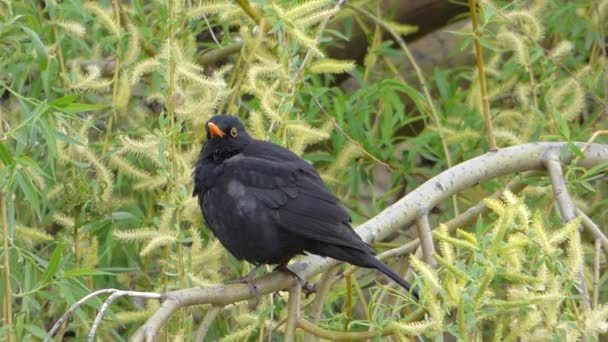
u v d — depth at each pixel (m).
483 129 12.38
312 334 9.26
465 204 12.74
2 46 10.57
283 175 10.24
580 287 7.95
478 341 7.71
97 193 10.23
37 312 10.58
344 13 13.12
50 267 8.45
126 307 11.52
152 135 9.97
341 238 9.76
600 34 12.64
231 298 9.16
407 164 12.52
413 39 15.29
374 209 12.32
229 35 12.81
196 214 10.98
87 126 10.43
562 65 11.74
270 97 10.10
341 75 14.81
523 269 7.97
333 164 11.49
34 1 11.56
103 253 10.45
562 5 12.86
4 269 8.73
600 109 12.50
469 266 7.58
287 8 10.35
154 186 10.53
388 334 8.64
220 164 10.45
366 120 12.36
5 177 8.72
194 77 9.81
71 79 10.73
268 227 10.13
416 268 7.77
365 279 12.46
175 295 8.64
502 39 11.66
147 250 9.48
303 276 9.89
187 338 9.55
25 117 8.96
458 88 13.54
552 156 10.47
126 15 11.99
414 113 14.41
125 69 11.41
